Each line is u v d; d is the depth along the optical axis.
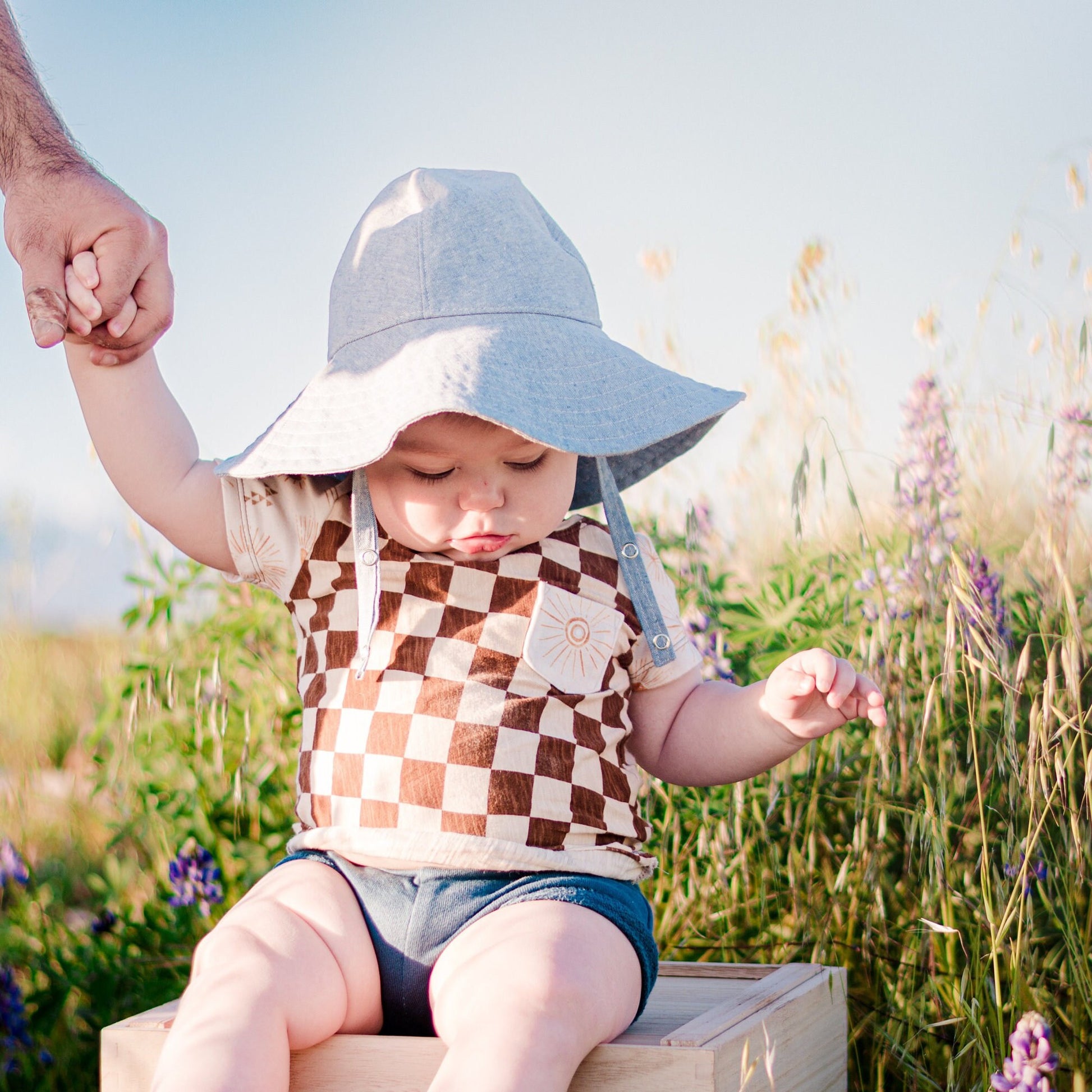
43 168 1.49
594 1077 1.24
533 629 1.60
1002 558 2.22
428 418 1.49
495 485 1.53
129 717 2.22
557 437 1.44
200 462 1.68
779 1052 1.42
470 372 1.47
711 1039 1.26
